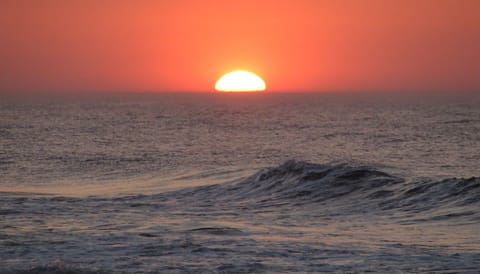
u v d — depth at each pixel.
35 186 131.00
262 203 94.44
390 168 118.25
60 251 51.72
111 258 48.84
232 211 87.69
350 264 47.03
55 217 76.88
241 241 57.75
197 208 91.50
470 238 60.81
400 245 56.59
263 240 58.88
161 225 69.25
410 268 45.47
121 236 59.84
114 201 99.00
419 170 125.94
